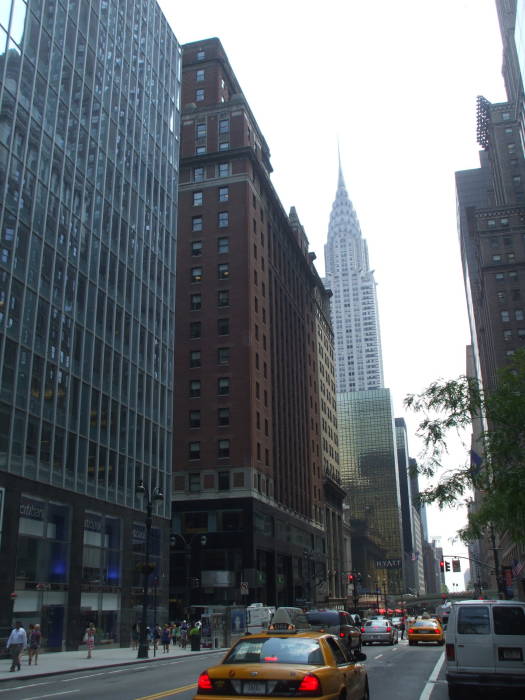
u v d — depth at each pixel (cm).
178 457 7644
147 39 6175
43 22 4272
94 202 4753
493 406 2034
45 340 3922
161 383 5578
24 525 3553
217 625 4628
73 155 4516
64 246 4269
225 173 8762
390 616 12138
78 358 4288
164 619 5091
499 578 6544
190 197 8769
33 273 3884
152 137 6022
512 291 11700
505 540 10638
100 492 4378
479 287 13188
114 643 4344
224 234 8469
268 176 10125
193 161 8894
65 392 4088
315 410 11575
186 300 8306
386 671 2202
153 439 5297
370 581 19312
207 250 8462
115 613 4422
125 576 4575
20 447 3584
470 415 2125
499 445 1948
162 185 6134
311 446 10862
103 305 4709
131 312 5159
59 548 3859
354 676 1056
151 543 5059
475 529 2036
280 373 9269
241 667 884
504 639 1495
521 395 1978
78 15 4794
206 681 882
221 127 9144
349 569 13888
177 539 7262
